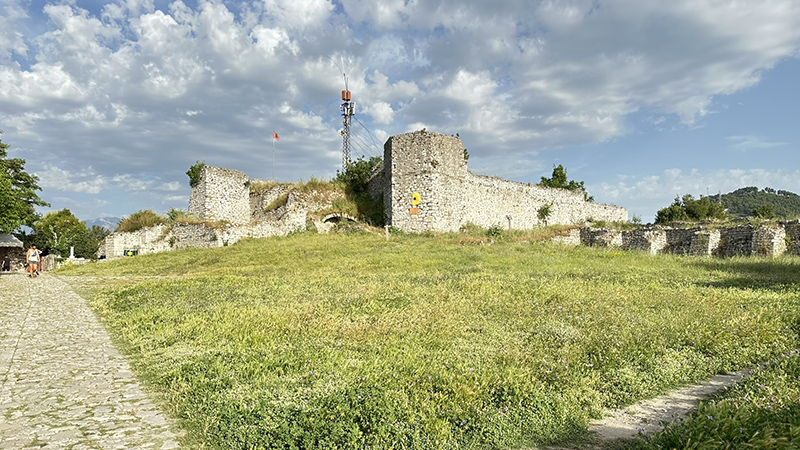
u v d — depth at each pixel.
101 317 10.90
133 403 5.50
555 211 43.44
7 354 7.46
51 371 6.64
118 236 36.56
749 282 14.05
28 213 37.28
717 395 5.63
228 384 5.76
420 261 20.86
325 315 9.87
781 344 7.48
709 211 43.69
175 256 27.55
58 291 16.00
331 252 24.67
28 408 5.26
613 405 5.61
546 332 8.23
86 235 47.81
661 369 6.53
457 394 5.38
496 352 7.11
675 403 5.64
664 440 4.18
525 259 20.94
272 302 11.75
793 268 16.83
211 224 31.06
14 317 10.67
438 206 32.38
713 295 11.51
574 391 5.73
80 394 5.76
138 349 7.84
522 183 40.59
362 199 37.91
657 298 11.20
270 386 5.62
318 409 4.84
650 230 26.41
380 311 10.38
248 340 7.89
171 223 35.97
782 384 5.51
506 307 10.47
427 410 5.01
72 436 4.55
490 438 4.72
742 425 4.20
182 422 4.95
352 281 15.78
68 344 8.23
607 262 19.84
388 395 5.22
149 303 12.05
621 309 9.95
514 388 5.59
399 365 6.39
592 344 7.44
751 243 22.22
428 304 10.88
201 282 16.14
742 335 7.99
